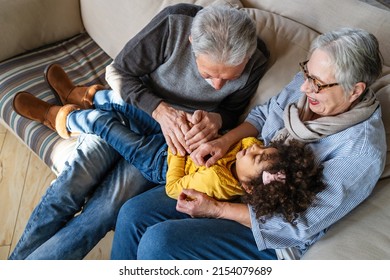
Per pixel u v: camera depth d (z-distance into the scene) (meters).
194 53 1.12
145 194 1.19
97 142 1.26
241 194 1.12
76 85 1.58
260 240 0.98
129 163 1.27
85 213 1.19
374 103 0.97
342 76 0.88
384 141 0.97
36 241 1.21
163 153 1.22
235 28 1.01
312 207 0.94
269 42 1.30
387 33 1.21
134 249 1.14
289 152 0.97
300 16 1.38
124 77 1.28
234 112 1.39
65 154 1.34
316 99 0.96
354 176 0.93
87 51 1.79
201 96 1.29
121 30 1.64
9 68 1.61
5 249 1.45
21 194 1.64
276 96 1.21
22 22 1.63
